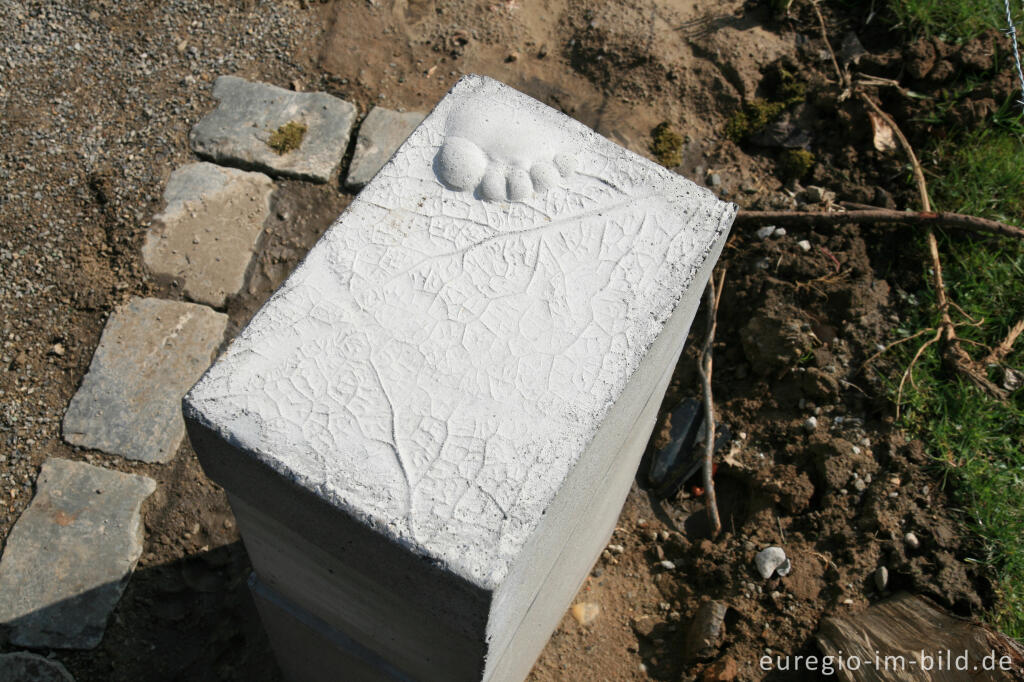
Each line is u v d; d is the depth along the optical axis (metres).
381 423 1.45
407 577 1.40
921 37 3.48
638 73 3.50
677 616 2.62
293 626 2.04
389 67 3.54
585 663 2.57
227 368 1.48
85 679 2.40
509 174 1.74
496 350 1.54
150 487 2.65
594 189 1.76
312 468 1.40
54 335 2.88
